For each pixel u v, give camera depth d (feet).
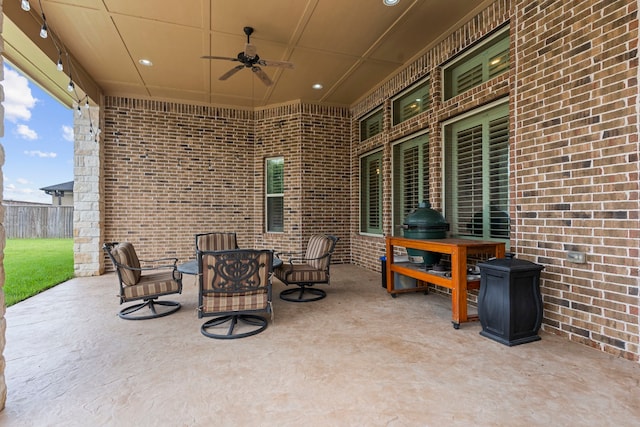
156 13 12.85
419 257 14.38
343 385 7.04
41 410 6.17
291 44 15.31
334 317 11.83
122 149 21.21
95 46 15.34
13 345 9.30
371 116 22.52
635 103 7.86
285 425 5.71
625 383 7.01
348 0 12.12
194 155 22.81
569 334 9.40
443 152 15.23
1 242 6.48
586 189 8.91
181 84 19.90
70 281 18.11
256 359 8.36
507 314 9.15
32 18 12.77
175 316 12.12
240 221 23.91
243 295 10.31
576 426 5.63
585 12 8.92
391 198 19.56
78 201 19.58
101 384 7.13
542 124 10.15
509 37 11.91
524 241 10.76
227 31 14.17
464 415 5.96
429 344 9.31
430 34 14.49
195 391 6.82
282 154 23.72
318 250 14.98
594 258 8.75
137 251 21.47
